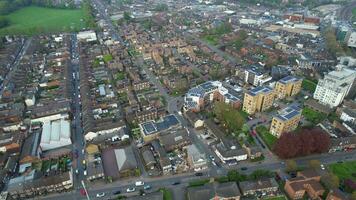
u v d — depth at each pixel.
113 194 182.00
